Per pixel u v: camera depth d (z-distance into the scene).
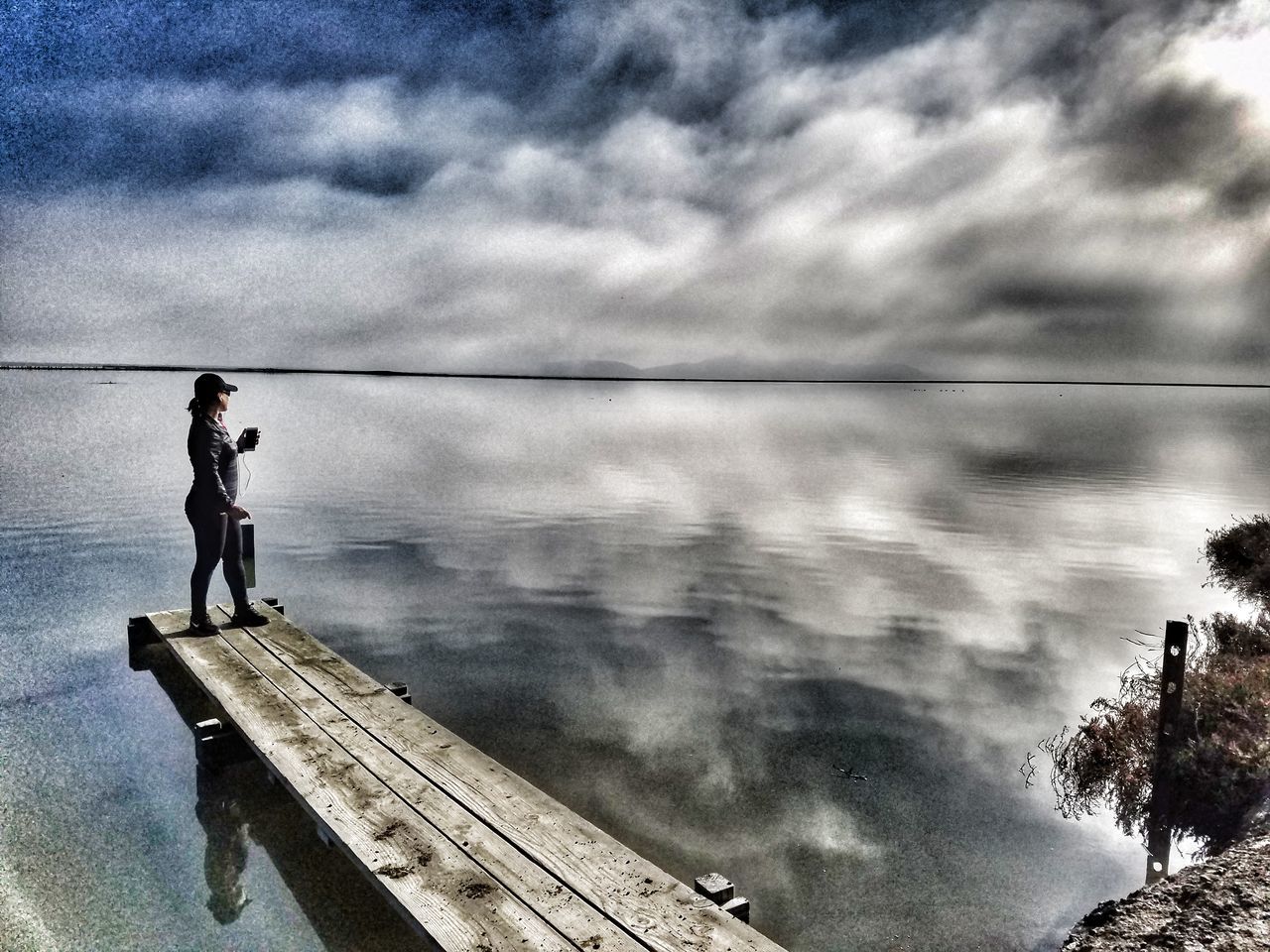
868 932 5.43
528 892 4.49
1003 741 8.70
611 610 13.76
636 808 7.04
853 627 13.09
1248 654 10.62
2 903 5.15
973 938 5.39
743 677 10.56
